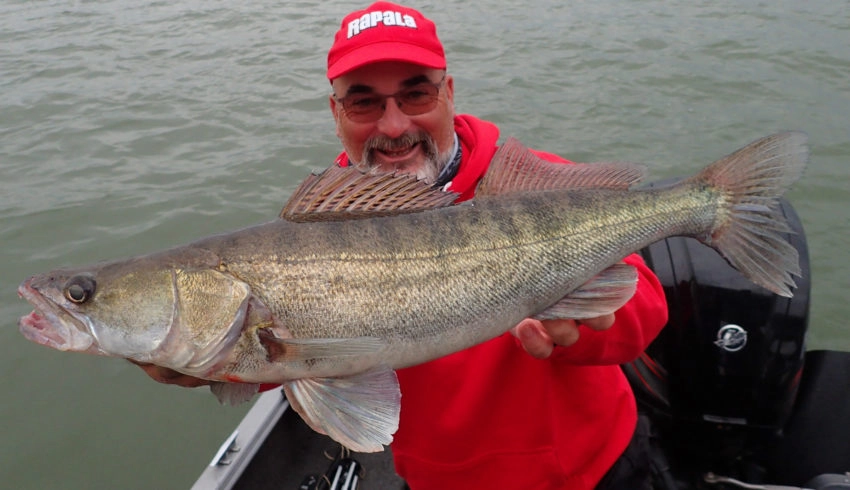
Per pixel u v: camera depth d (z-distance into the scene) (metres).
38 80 3.21
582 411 0.78
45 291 0.62
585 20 3.79
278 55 3.36
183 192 2.18
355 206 0.64
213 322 0.60
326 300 0.60
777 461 0.95
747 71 2.90
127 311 0.61
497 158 0.69
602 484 0.81
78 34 4.02
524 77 2.91
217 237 0.63
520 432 0.76
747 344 0.83
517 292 0.65
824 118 2.42
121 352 0.62
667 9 3.98
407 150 0.86
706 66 2.98
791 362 0.83
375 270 0.61
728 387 0.85
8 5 5.01
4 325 1.66
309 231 0.62
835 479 0.85
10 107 2.88
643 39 3.38
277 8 4.41
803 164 0.69
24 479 1.31
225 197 2.14
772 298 0.82
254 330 0.60
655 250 0.89
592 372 0.79
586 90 2.76
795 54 3.09
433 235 0.63
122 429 1.42
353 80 0.82
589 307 0.66
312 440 1.08
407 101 0.83
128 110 2.79
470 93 2.75
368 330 0.61
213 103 2.81
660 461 0.92
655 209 0.70
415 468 0.81
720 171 0.72
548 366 0.75
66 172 2.32
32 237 1.97
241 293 0.60
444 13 4.07
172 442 1.39
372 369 0.61
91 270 0.62
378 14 0.83
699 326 0.84
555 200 0.68
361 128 0.85
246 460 0.93
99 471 1.32
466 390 0.74
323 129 2.54
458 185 0.83
